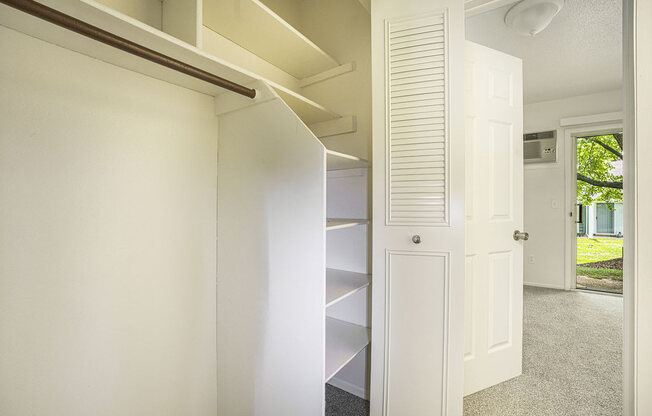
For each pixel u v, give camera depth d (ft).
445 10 4.04
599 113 10.73
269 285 3.91
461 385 4.04
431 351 4.18
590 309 9.34
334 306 5.81
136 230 3.60
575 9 6.10
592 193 13.96
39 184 2.85
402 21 4.26
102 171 3.30
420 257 4.23
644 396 3.11
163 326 3.91
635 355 3.15
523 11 5.89
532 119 12.09
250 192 4.10
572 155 11.39
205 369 4.44
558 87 10.28
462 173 4.00
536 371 5.91
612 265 13.80
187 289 4.18
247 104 4.02
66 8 2.42
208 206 4.43
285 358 3.74
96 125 3.24
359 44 5.58
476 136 5.25
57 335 3.00
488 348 5.42
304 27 6.37
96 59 3.23
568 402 4.98
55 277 2.97
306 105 4.81
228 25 4.35
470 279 5.20
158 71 3.56
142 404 3.71
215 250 4.54
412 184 4.25
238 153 4.24
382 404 4.43
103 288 3.33
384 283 4.41
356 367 5.47
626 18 3.27
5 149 2.66
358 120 5.58
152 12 3.72
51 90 2.92
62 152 3.00
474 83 5.22
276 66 5.72
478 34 6.98
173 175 3.98
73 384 3.12
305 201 3.50
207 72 3.52
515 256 5.73
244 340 4.21
